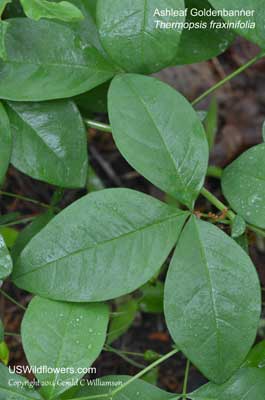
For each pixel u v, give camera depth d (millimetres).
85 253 324
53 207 415
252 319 323
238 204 339
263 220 334
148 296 429
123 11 338
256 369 334
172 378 501
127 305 438
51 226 324
